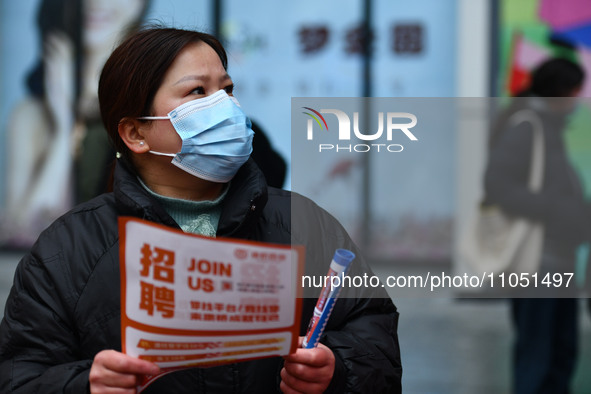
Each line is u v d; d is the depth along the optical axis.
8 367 3.29
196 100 3.45
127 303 2.79
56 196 15.67
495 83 13.13
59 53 15.48
